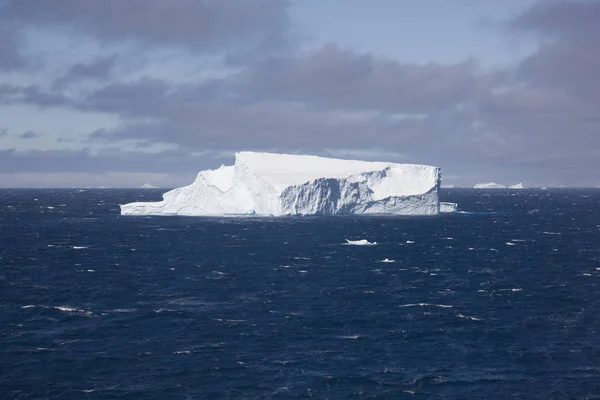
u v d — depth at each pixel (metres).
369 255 168.25
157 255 166.25
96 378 74.38
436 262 157.12
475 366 78.75
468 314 102.69
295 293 118.00
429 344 87.00
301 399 69.19
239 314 101.94
